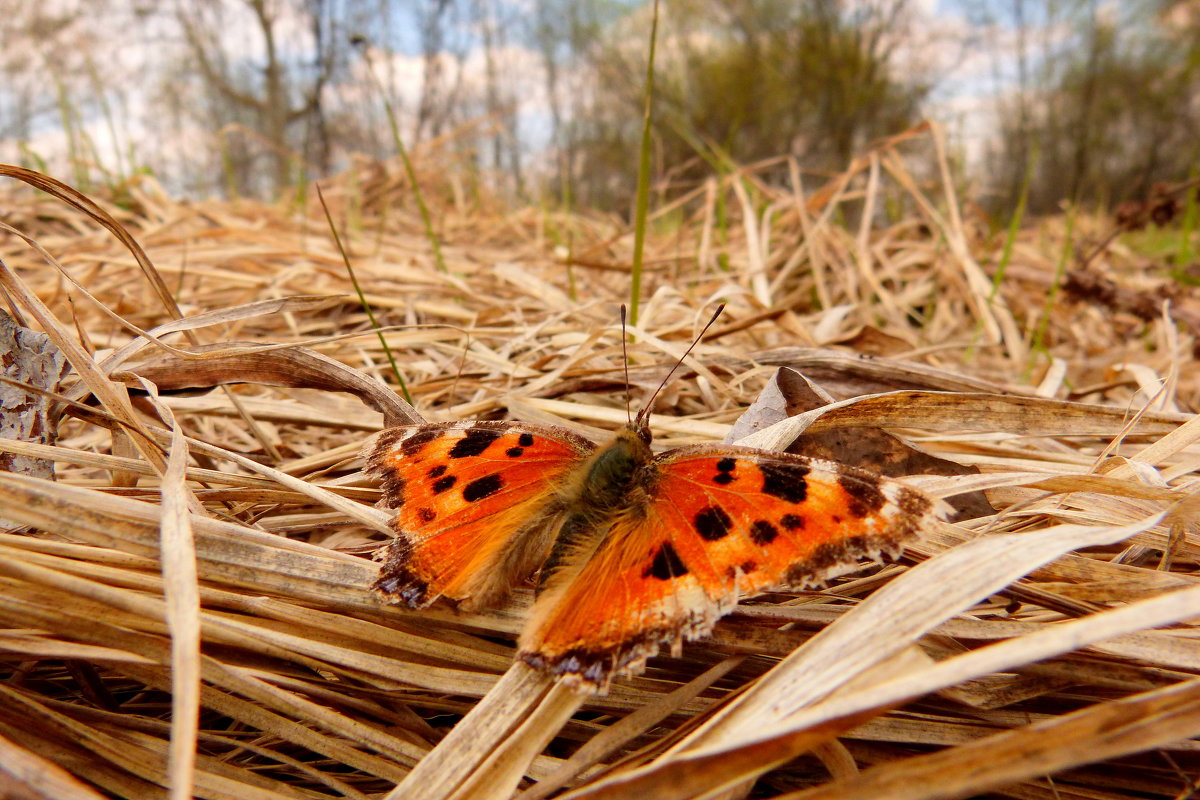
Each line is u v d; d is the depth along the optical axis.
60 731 0.06
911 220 0.29
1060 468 0.11
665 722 0.07
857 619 0.06
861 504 0.07
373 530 0.10
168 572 0.06
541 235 0.34
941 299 0.25
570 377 0.14
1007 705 0.07
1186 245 0.28
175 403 0.12
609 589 0.07
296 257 0.22
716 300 0.18
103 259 0.19
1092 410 0.10
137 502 0.07
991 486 0.08
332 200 0.38
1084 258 0.26
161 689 0.07
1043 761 0.05
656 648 0.07
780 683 0.06
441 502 0.08
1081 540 0.06
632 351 0.15
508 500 0.08
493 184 0.44
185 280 0.21
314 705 0.07
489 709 0.06
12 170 0.09
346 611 0.08
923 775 0.05
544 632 0.07
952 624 0.07
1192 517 0.09
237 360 0.11
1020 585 0.08
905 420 0.10
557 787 0.06
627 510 0.08
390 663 0.07
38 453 0.08
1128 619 0.05
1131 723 0.05
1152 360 0.20
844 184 0.25
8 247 0.24
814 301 0.24
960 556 0.06
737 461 0.08
